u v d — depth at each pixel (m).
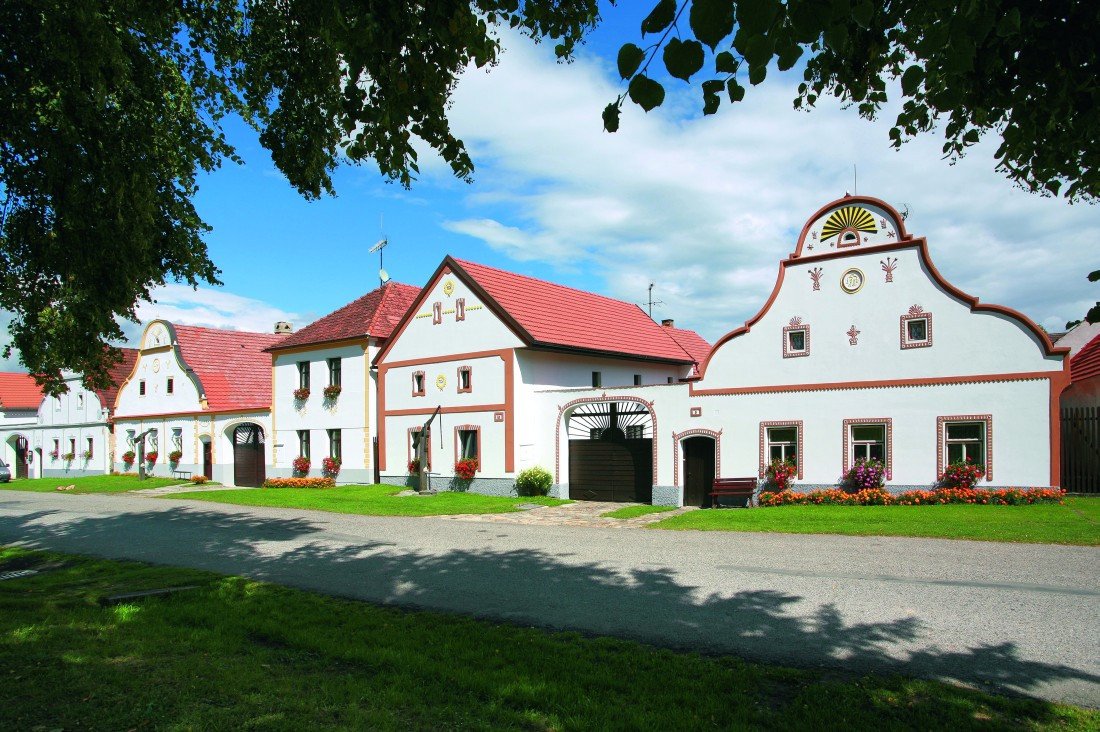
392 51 5.50
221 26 10.55
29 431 49.25
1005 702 5.19
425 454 25.73
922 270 18.05
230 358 38.94
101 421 42.53
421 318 26.92
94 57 8.09
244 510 21.81
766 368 20.03
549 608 8.42
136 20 9.44
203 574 10.97
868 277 18.75
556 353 25.62
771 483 19.61
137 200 9.57
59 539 16.17
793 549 12.02
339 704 5.23
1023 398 16.73
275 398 32.56
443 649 6.68
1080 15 3.71
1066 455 18.73
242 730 4.71
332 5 5.74
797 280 19.73
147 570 11.48
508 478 23.98
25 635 7.04
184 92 10.46
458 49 5.61
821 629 7.25
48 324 10.65
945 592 8.67
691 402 21.12
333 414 30.05
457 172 6.12
